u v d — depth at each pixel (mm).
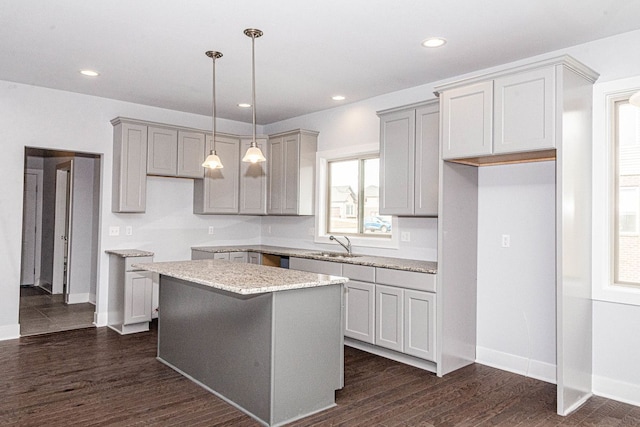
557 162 2941
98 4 2803
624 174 3240
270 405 2707
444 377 3576
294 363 2820
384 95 4781
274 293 2719
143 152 5086
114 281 5023
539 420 2850
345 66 3885
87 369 3666
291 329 2805
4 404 2971
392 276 3932
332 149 5391
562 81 2939
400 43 3363
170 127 5277
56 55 3705
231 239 6234
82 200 6309
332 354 3045
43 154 5938
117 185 5012
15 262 4535
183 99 5062
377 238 4918
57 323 5172
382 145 4430
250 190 5895
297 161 5465
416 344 3742
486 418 2863
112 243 5188
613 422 2832
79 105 4887
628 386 3137
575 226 3096
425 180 4020
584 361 3195
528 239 3658
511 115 3164
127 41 3389
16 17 2998
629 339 3133
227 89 4641
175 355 3701
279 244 6168
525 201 3678
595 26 3047
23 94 4551
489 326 3887
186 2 2764
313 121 5664
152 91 4750
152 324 5207
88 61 3850
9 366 3707
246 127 6316
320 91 4668
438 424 2775
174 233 5699
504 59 3693
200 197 5672
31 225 7535
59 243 6863
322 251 5398
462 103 3455
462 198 3797
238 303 3002
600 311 3266
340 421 2801
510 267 3760
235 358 3016
